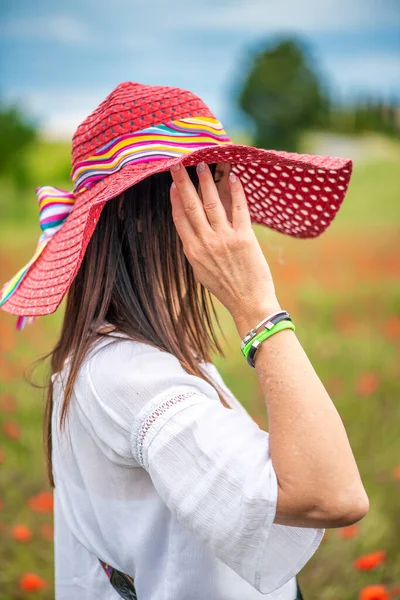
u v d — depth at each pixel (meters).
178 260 1.38
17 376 4.68
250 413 4.12
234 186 1.22
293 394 1.12
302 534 1.18
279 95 20.78
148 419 1.15
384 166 17.59
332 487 1.08
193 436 1.13
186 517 1.11
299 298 6.89
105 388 1.21
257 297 1.18
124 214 1.35
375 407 3.98
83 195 1.38
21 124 15.33
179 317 1.40
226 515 1.09
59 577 1.44
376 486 3.21
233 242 1.19
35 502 3.02
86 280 1.36
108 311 1.36
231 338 5.36
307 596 2.63
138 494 1.26
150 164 1.30
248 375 4.62
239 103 21.06
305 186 1.64
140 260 1.36
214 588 1.25
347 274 8.20
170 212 1.36
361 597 2.27
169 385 1.19
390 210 13.05
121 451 1.20
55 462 1.42
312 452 1.09
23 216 13.05
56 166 15.40
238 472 1.10
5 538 2.95
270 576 1.16
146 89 1.36
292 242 10.18
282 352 1.15
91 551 1.33
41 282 1.39
